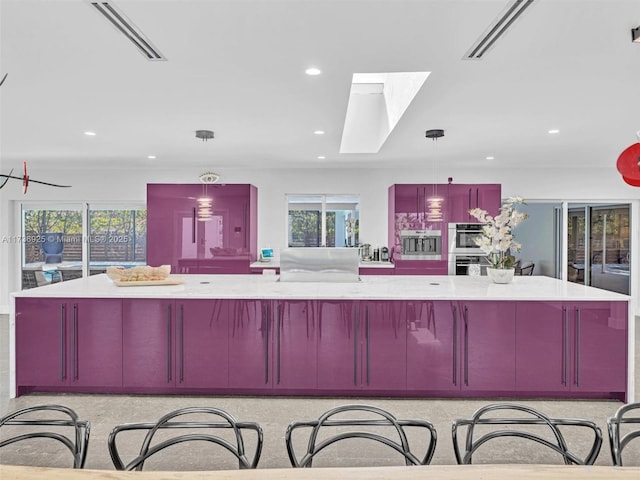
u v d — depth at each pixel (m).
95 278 4.30
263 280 4.21
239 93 2.96
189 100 3.14
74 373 3.40
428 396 3.41
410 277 4.47
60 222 6.86
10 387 3.38
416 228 6.18
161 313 3.39
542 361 3.32
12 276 6.80
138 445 2.65
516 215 3.92
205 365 3.39
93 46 2.22
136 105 3.26
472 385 3.34
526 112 3.47
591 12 1.86
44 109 3.38
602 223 6.65
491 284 3.91
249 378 3.38
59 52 2.30
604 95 3.02
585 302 3.30
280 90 2.89
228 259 6.04
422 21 1.93
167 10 1.84
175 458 2.50
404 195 6.19
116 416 3.07
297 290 3.57
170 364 3.40
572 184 6.58
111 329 3.39
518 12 1.86
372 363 3.35
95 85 2.81
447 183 6.55
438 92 2.95
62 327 3.39
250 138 4.45
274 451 2.60
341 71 2.54
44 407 1.52
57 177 6.74
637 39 2.03
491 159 5.86
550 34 2.07
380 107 5.42
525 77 2.65
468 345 3.34
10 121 3.75
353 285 3.85
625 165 1.90
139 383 3.40
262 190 6.76
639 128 4.04
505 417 3.05
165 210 6.05
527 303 3.32
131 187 6.73
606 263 6.62
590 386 3.30
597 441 1.48
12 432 2.80
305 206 6.85
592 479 1.10
